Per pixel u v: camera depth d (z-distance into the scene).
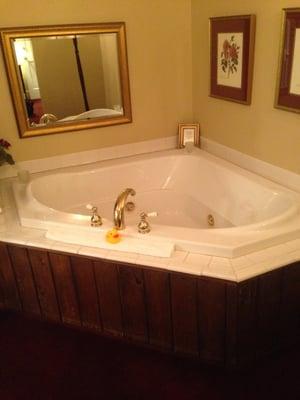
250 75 2.26
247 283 1.58
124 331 1.96
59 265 1.88
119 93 2.70
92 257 1.78
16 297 2.12
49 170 2.70
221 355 1.78
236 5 2.25
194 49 2.75
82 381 1.81
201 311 1.69
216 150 2.80
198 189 2.73
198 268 1.62
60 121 2.62
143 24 2.59
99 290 1.87
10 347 2.02
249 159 2.48
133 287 1.78
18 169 2.64
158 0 2.57
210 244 1.70
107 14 2.48
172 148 3.02
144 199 2.86
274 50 2.07
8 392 1.78
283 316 1.78
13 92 2.43
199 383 1.77
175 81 2.84
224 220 2.49
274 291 1.68
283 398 1.68
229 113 2.57
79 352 1.97
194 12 2.64
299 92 1.96
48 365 1.91
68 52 2.46
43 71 2.45
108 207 2.76
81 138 2.73
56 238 1.89
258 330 1.74
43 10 2.34
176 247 1.76
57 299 2.01
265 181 2.30
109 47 2.54
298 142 2.07
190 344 1.82
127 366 1.88
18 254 1.94
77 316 2.03
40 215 2.05
